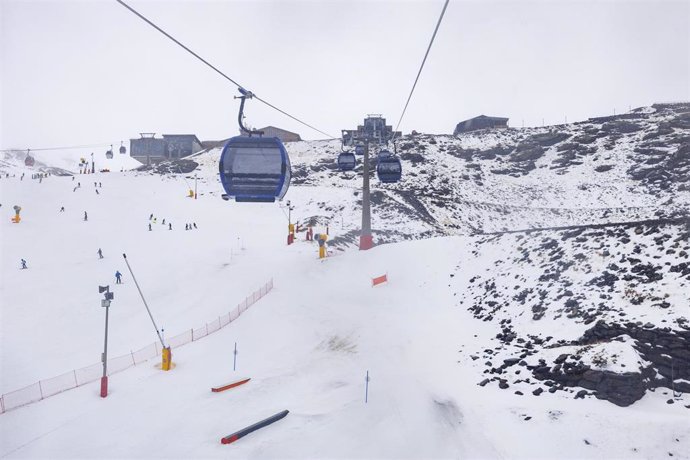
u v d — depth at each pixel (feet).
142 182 352.28
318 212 266.98
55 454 48.78
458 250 123.54
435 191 325.21
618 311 62.90
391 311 99.60
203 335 93.40
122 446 50.14
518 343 68.18
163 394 65.05
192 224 236.43
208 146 513.04
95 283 137.28
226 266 154.71
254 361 77.87
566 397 50.90
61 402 63.36
